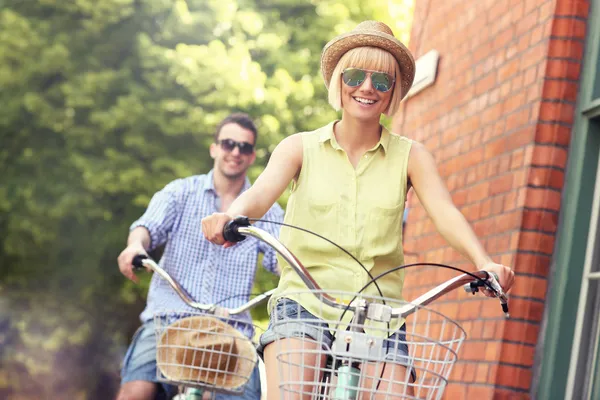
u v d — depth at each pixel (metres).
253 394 4.86
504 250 5.75
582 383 5.28
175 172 18.36
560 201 5.59
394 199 3.54
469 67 6.95
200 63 18.30
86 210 18.34
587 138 5.51
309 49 20.02
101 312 19.09
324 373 3.21
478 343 5.84
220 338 4.32
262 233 3.04
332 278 3.45
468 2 7.18
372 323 3.31
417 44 8.25
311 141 3.60
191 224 5.45
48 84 18.95
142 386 5.05
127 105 18.11
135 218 18.62
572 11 5.70
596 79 5.55
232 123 5.65
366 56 3.48
